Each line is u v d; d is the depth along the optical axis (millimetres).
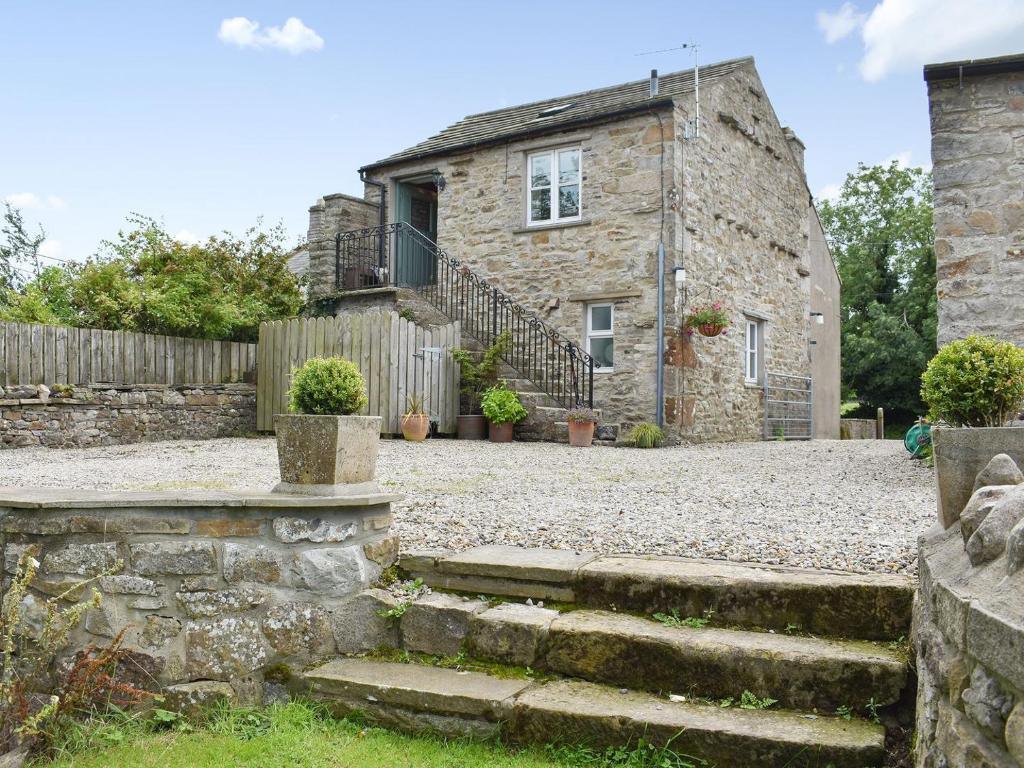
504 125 14719
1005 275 6879
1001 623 1763
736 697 2990
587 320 12945
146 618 3611
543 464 8602
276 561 3631
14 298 12953
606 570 3559
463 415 12422
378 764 2941
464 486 6543
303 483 3777
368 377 11664
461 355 12461
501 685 3197
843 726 2744
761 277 14977
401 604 3654
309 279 16078
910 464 8555
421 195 15867
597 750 2863
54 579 3658
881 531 4426
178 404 11938
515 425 12172
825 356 18219
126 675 3576
